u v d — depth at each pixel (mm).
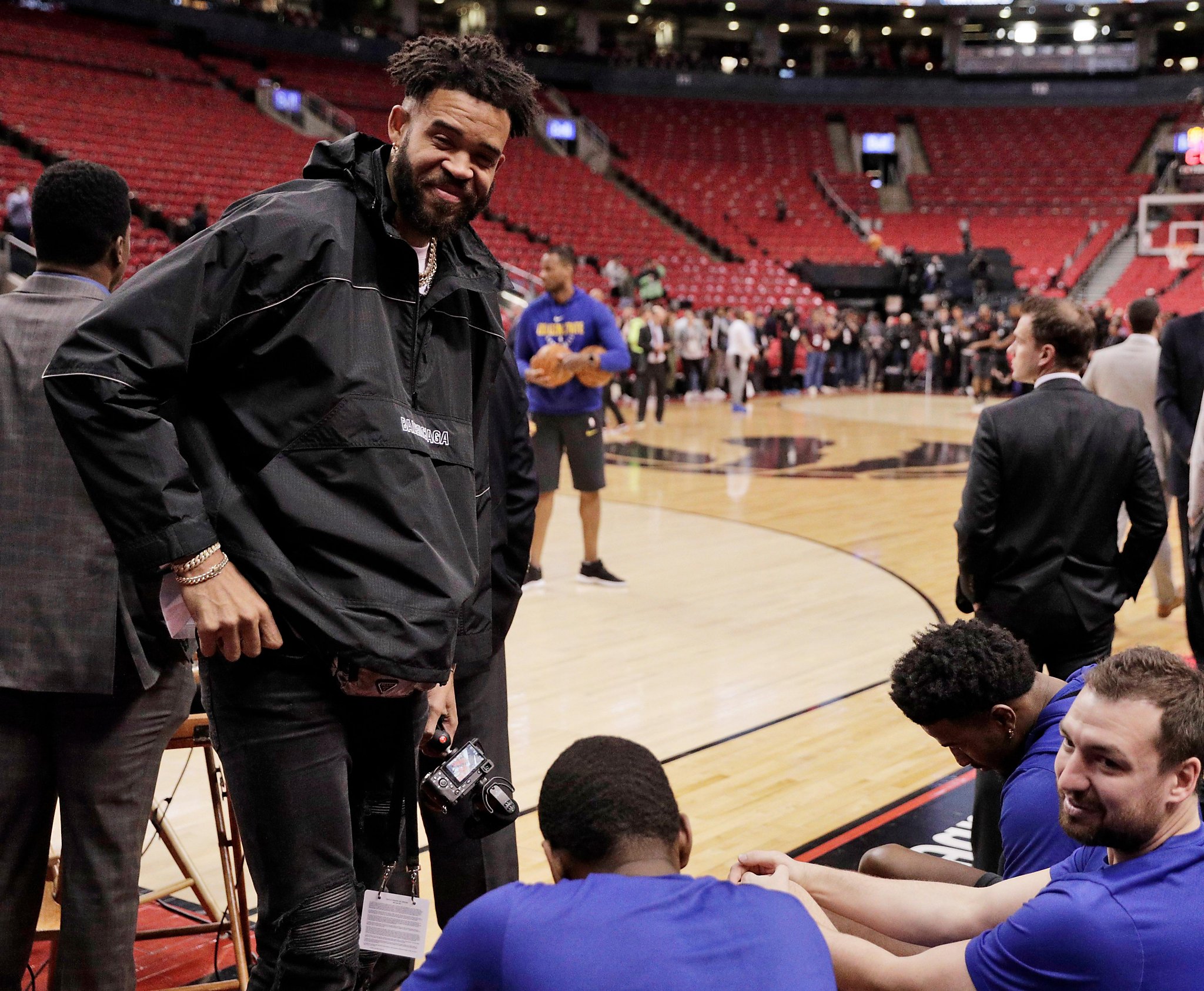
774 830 3869
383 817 2062
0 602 2230
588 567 7453
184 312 1763
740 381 19031
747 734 4812
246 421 1842
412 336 1965
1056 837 2219
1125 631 6500
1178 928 1660
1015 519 3578
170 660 2346
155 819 3178
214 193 19516
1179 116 31984
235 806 1939
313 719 1876
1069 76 32969
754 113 33031
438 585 1865
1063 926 1696
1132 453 3545
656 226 26344
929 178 31141
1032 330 3643
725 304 24422
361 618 1812
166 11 25453
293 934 1879
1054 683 2455
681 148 31141
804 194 30094
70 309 2295
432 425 1970
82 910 2312
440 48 1892
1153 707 1679
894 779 4328
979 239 28906
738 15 35062
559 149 29109
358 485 1834
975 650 2398
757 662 5840
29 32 22297
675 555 8414
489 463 2631
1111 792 1695
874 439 15594
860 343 23781
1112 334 18984
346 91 26516
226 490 1845
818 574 7848
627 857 1525
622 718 5012
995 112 33344
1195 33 36438
